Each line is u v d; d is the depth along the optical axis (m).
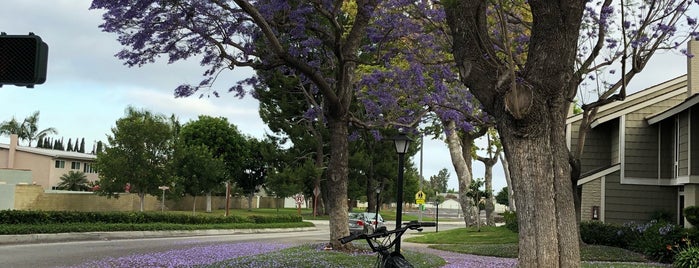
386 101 18.20
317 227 41.72
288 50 15.85
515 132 8.21
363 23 16.02
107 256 15.92
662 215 23.23
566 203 8.30
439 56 16.89
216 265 12.95
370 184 54.53
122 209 46.62
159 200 49.62
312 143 49.16
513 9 14.96
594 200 24.44
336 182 16.42
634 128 24.27
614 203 24.19
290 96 44.84
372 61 16.72
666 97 24.06
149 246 19.78
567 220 8.27
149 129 40.44
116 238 24.48
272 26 15.68
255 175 61.72
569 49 8.00
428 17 14.62
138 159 40.28
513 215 28.09
